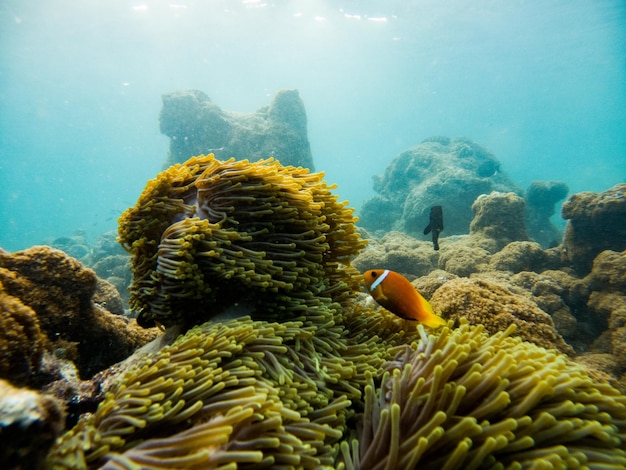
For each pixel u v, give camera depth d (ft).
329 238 9.88
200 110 56.95
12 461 3.73
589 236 29.27
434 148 77.61
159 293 8.23
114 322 12.17
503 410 5.73
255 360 6.57
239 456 4.48
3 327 6.47
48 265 10.21
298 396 6.15
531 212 63.77
